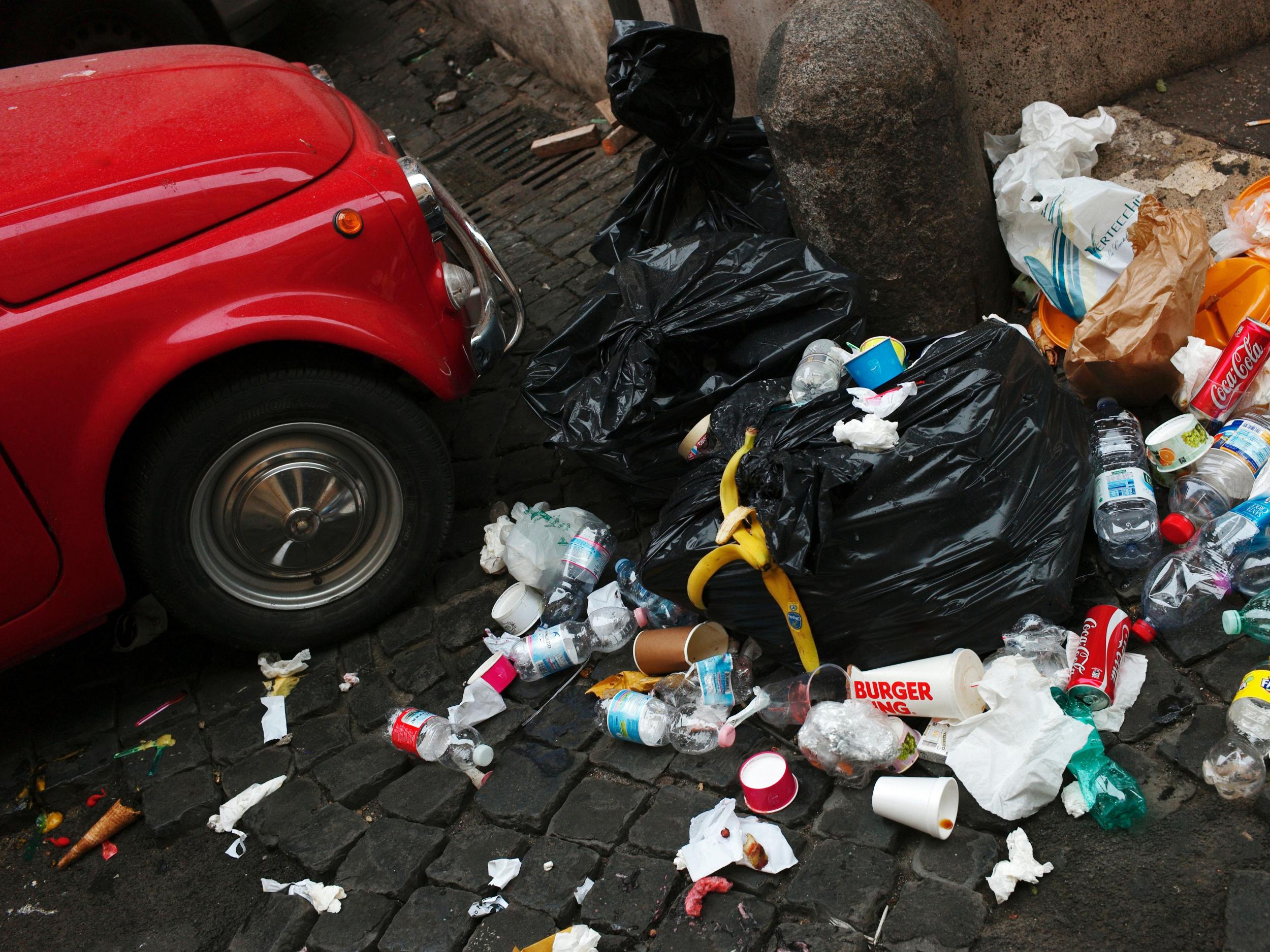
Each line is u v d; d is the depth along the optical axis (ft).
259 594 10.12
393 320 9.64
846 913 6.72
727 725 8.10
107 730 10.30
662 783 8.17
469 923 7.52
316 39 26.91
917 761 7.54
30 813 9.69
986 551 7.87
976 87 12.73
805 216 11.13
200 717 10.19
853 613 8.04
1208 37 13.28
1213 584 7.86
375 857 8.25
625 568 9.91
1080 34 12.82
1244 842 6.41
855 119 10.18
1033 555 8.05
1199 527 8.55
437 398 13.78
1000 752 7.08
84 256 8.50
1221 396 9.02
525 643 9.41
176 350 8.75
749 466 8.20
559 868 7.72
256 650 10.34
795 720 8.14
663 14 17.03
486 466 12.43
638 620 9.48
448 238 10.86
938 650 8.13
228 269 8.89
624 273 11.13
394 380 10.17
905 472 7.83
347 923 7.77
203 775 9.53
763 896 7.07
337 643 10.62
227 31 23.17
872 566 7.87
